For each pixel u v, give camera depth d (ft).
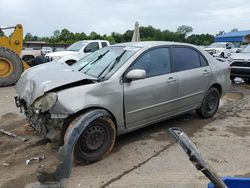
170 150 16.70
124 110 16.22
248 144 17.75
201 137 18.83
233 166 14.89
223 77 22.82
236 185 7.77
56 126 14.49
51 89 14.55
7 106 26.63
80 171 14.30
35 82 15.72
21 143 17.56
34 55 56.80
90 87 14.94
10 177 13.75
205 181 13.42
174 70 19.04
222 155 16.17
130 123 16.75
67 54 46.75
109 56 18.20
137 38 52.16
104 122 15.19
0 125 20.98
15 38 43.47
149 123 17.99
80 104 14.32
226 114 24.06
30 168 14.55
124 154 16.15
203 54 21.56
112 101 15.56
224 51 83.71
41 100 14.51
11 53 39.63
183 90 19.45
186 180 13.51
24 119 22.34
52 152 16.20
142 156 15.94
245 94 32.94
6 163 15.07
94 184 13.19
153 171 14.34
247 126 21.09
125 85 16.19
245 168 14.70
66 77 15.46
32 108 15.07
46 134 15.05
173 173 14.14
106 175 13.96
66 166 8.29
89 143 14.80
